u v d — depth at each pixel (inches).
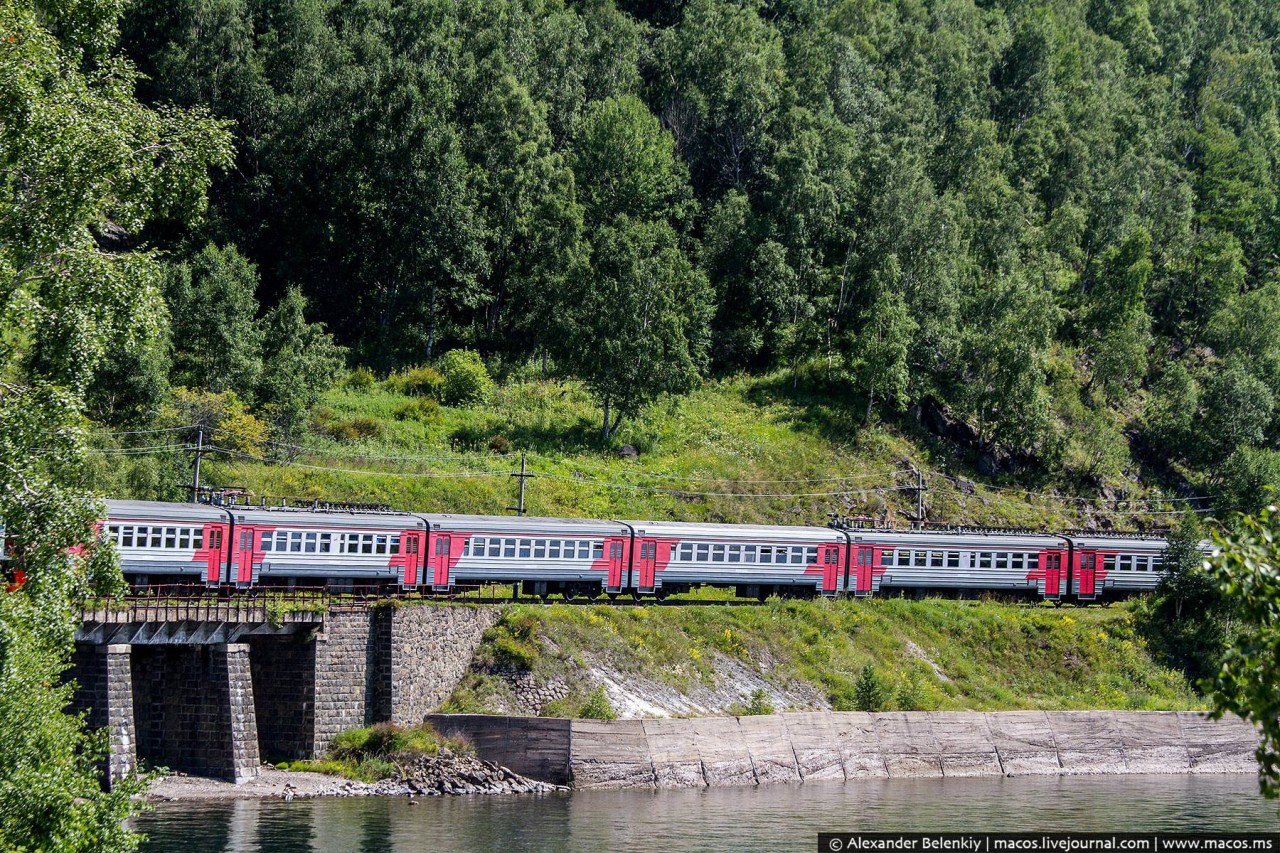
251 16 7628.0
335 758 3417.8
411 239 6712.6
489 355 6825.8
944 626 4655.5
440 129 6801.2
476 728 3518.7
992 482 6530.5
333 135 7032.5
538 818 3073.3
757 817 3206.2
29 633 1779.0
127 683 3073.3
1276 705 1261.1
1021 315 6678.2
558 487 5521.7
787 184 7406.5
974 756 4065.0
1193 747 4330.7
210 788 3164.4
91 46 2190.0
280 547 3735.2
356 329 6879.9
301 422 5403.5
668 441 6156.5
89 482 4286.4
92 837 1804.9
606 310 6122.1
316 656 3435.0
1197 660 4845.0
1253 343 7824.8
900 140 7642.7
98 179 1969.7
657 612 4153.5
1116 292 7657.5
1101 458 6712.6
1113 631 4852.4
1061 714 4229.8
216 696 3284.9
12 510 1819.6
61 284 1930.4
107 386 5039.4
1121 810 3526.1
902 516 6058.1
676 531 4360.2
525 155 7155.5
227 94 7175.2
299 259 6924.2
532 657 3767.2
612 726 3513.8
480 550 4045.3
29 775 1770.4
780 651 4227.4
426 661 3644.2
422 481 5300.2
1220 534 1317.7
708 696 3927.2
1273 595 1267.2
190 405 5123.0
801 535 4616.1
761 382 6820.9
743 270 7253.9
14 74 1899.6
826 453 6294.3
